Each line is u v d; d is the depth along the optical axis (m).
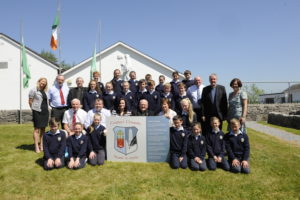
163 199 3.85
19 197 3.94
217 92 5.74
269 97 17.55
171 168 5.03
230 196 3.99
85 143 5.19
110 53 19.34
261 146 6.92
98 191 4.08
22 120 13.77
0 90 19.52
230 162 5.06
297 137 9.14
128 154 5.41
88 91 6.49
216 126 5.22
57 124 5.11
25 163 5.15
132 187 4.21
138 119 5.39
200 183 4.39
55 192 4.08
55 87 6.21
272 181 4.50
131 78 8.14
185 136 5.23
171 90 7.41
